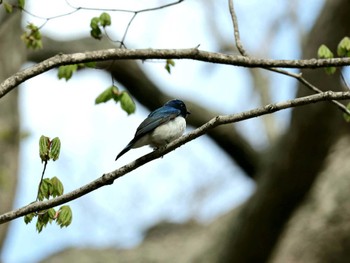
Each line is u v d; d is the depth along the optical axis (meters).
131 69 19.28
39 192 7.14
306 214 20.38
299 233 20.05
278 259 19.72
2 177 14.85
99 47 19.41
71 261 21.59
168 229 22.83
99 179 7.37
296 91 15.69
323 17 15.27
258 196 16.41
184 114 9.96
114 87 9.45
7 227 15.26
